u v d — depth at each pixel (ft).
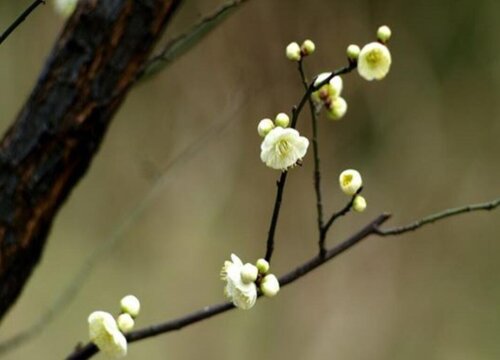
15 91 10.20
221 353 9.29
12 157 4.81
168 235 10.14
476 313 10.35
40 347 8.82
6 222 4.83
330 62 10.62
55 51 4.82
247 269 4.16
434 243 10.87
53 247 9.92
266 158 4.14
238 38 10.23
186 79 10.29
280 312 9.76
